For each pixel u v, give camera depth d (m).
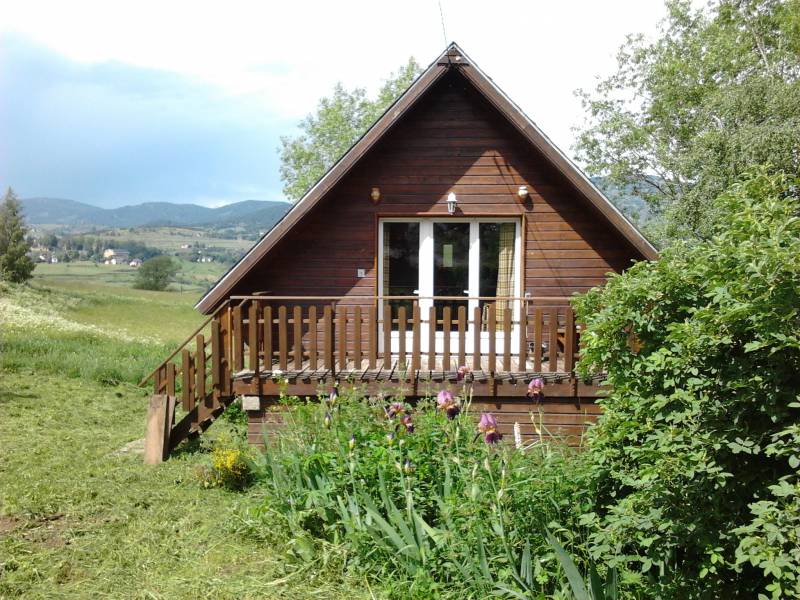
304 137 45.50
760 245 3.85
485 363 10.03
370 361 9.16
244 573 5.51
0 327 21.25
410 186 11.05
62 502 7.04
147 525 6.48
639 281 5.08
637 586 4.86
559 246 11.01
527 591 4.49
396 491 5.83
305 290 11.13
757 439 4.20
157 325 37.19
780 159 20.20
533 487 5.41
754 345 3.84
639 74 36.34
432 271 11.20
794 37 28.16
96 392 13.95
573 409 8.84
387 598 5.05
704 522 4.31
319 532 6.02
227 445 8.58
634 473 5.04
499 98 9.93
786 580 3.65
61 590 5.20
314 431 6.92
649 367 4.66
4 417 11.00
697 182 23.92
